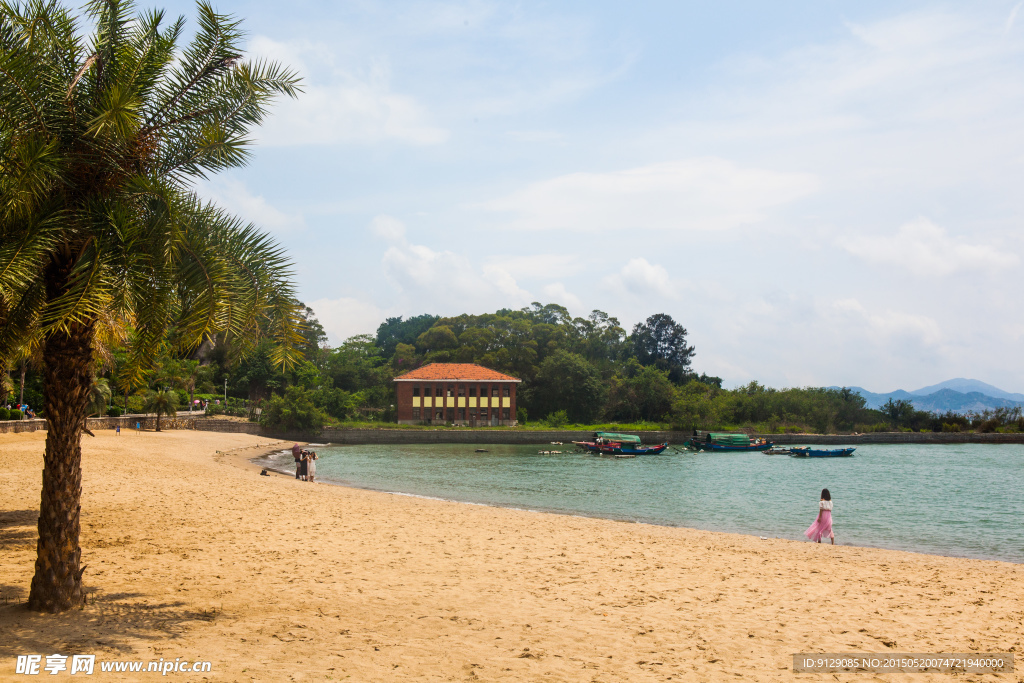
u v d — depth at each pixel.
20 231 8.48
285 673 7.74
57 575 9.80
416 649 9.04
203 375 104.00
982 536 27.50
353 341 127.50
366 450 80.31
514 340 132.00
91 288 8.33
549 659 8.80
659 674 8.30
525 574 14.51
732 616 11.43
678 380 148.88
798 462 71.50
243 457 59.38
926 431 114.75
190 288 9.52
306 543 17.02
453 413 105.56
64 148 9.08
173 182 9.86
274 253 9.98
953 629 10.89
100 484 27.86
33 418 54.06
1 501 22.08
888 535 27.55
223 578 12.91
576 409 118.50
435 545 17.62
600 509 34.22
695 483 48.69
